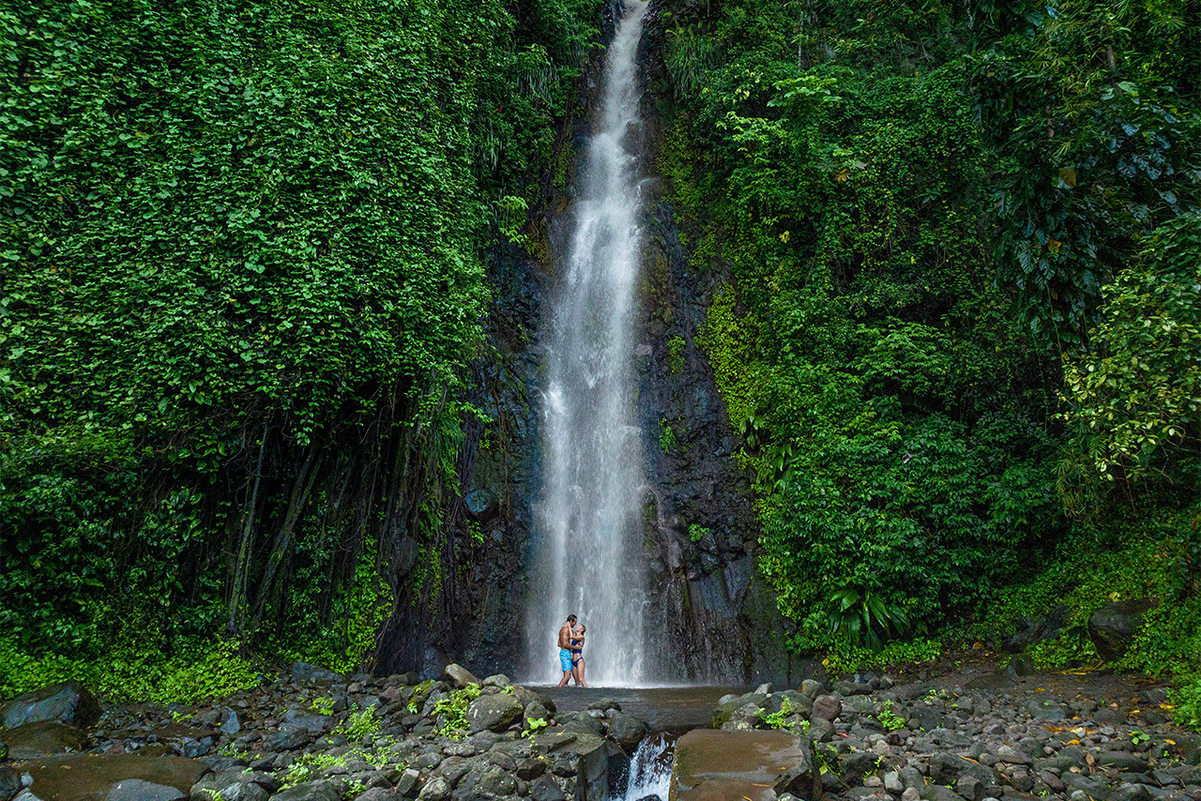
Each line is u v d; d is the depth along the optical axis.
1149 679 7.86
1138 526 9.60
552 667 11.88
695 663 11.62
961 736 6.27
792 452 12.16
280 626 8.70
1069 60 8.38
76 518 7.34
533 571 12.30
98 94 8.61
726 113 15.34
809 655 11.02
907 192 13.70
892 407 11.95
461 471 11.95
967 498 10.95
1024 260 8.55
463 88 12.10
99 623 7.37
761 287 13.93
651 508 13.23
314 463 9.23
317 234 9.05
